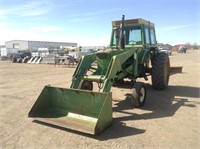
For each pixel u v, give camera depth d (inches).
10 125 195.9
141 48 290.5
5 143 162.4
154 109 240.7
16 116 219.1
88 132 169.3
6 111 235.8
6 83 424.8
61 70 685.9
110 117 188.7
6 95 311.7
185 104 259.8
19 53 1269.7
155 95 304.8
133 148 152.9
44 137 171.3
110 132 179.6
